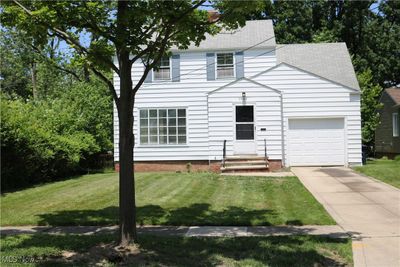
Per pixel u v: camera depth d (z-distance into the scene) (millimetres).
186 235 9273
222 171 20875
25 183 16875
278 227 9930
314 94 21750
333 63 24438
